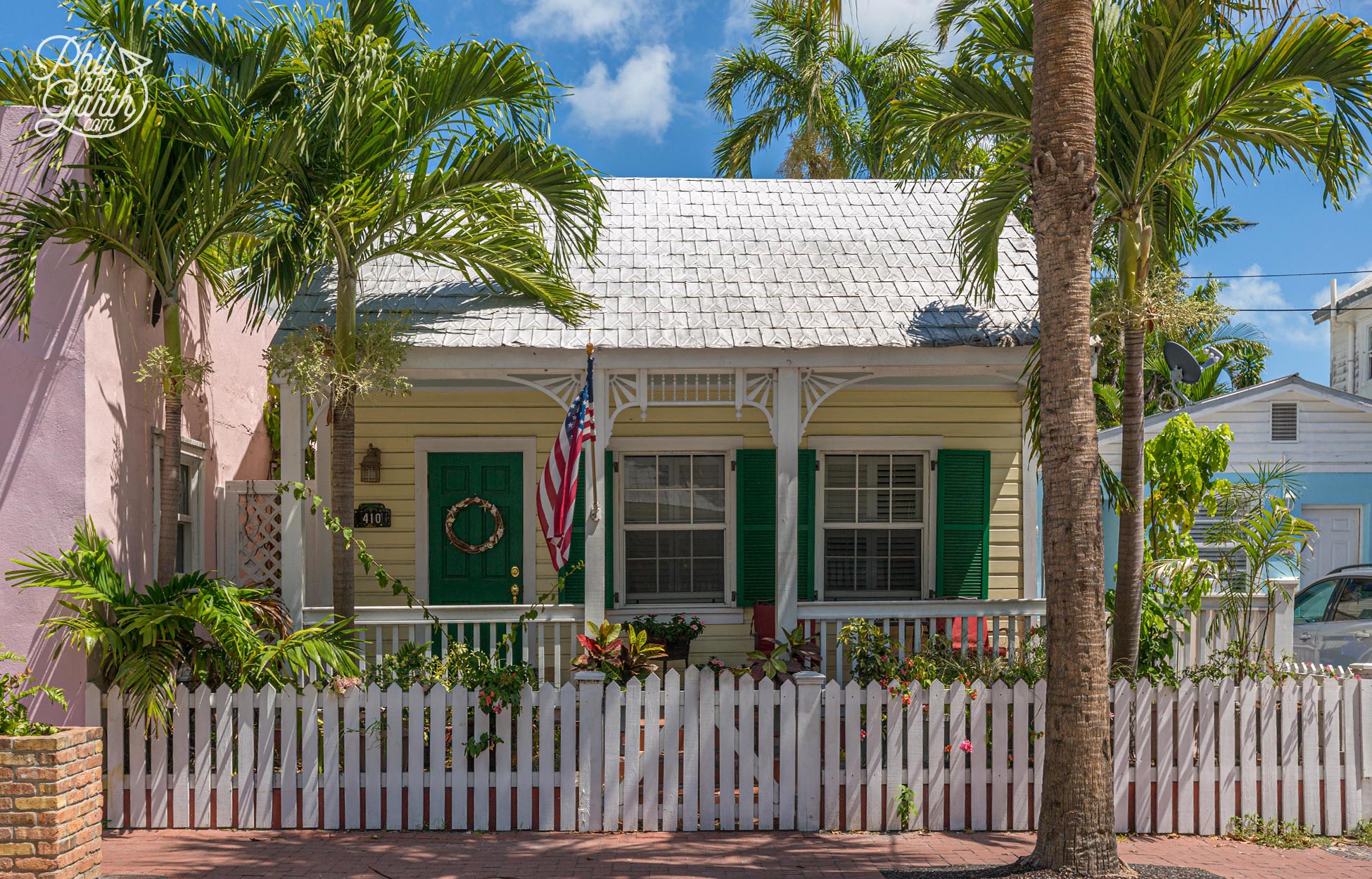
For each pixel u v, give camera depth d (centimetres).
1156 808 722
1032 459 1118
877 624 1167
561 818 715
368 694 719
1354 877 624
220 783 712
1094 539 602
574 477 823
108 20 788
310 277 841
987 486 1172
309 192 808
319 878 609
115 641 691
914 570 1193
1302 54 767
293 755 718
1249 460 1475
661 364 940
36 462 745
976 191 968
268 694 717
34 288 739
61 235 734
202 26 819
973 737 716
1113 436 1397
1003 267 1105
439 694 716
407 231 923
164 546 805
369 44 812
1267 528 877
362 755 735
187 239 826
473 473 1162
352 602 902
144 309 865
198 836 696
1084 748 596
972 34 859
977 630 980
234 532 1112
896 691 726
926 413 1184
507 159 896
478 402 1164
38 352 743
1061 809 599
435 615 938
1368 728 721
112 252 789
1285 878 619
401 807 716
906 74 2042
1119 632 827
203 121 771
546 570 1162
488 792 717
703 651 1167
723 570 1189
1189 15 747
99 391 773
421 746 716
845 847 675
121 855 651
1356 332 2166
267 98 838
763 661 885
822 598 1177
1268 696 723
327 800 716
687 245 1144
